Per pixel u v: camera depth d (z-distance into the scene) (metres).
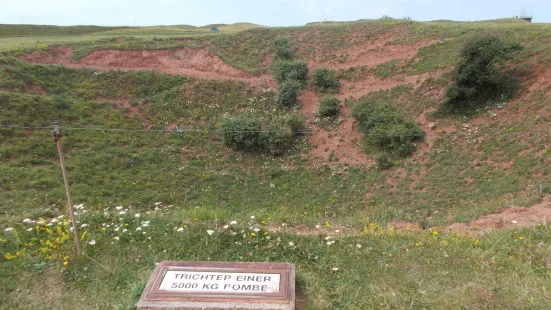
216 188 17.95
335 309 4.83
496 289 5.00
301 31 30.56
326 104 22.77
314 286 5.23
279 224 8.18
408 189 16.95
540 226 7.31
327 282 5.39
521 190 14.05
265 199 17.33
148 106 23.12
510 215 9.53
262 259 6.00
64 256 5.84
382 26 28.83
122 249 6.19
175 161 19.48
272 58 28.05
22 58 23.36
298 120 21.72
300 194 17.69
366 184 17.97
